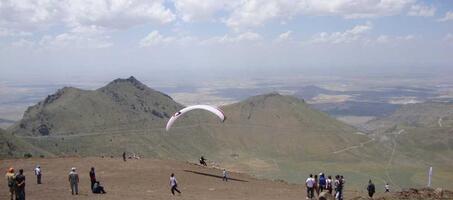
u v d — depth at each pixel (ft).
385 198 114.21
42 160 221.05
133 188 159.33
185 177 192.65
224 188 168.86
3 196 125.49
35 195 133.90
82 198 129.90
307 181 143.84
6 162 213.05
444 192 113.60
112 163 216.95
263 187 178.60
